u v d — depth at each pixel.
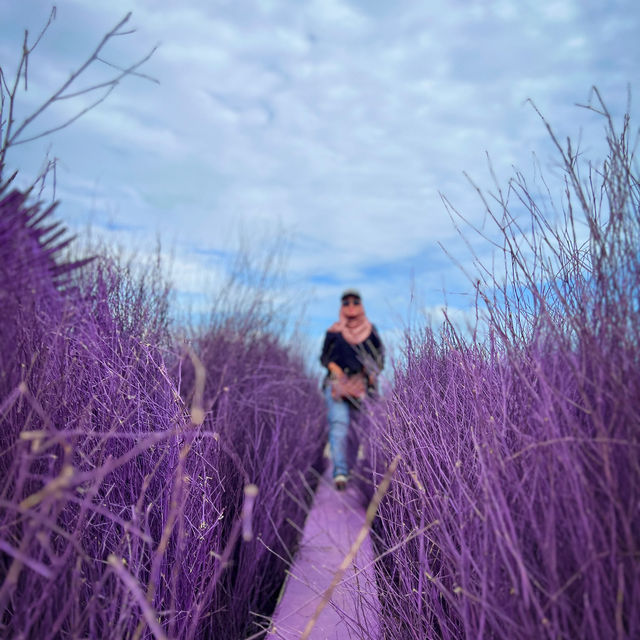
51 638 1.12
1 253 1.27
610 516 1.09
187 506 1.75
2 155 1.22
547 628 1.08
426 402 2.08
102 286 2.28
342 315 4.66
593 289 1.40
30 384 1.38
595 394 1.25
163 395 2.02
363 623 1.99
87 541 1.41
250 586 2.27
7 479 1.18
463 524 1.41
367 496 3.74
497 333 1.75
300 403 4.57
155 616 1.44
